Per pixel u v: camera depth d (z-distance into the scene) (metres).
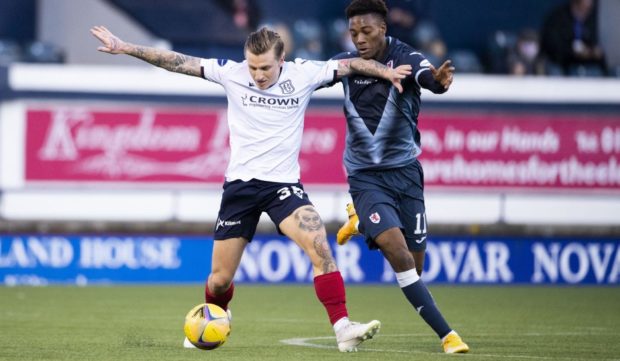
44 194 45.06
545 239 47.34
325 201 46.16
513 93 47.00
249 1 54.62
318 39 54.25
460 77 46.69
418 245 23.17
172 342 24.39
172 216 45.66
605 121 47.41
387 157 22.58
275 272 46.31
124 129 45.19
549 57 53.09
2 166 44.81
